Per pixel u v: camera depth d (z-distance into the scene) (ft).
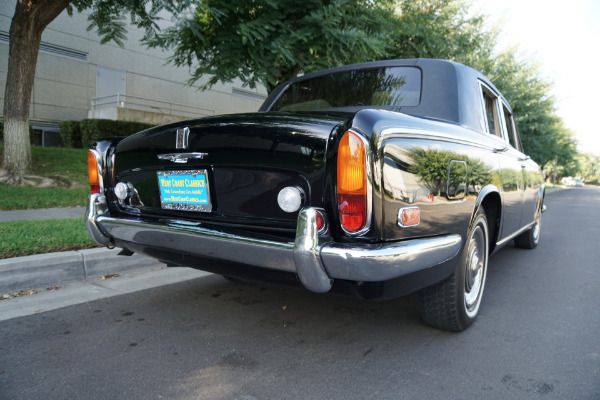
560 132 91.71
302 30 23.67
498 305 11.12
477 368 7.58
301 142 6.62
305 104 11.09
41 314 9.82
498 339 8.87
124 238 8.55
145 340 8.52
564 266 15.71
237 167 7.26
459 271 8.41
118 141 9.46
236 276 7.27
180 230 7.44
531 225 16.02
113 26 29.50
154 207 8.66
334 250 5.92
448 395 6.68
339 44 24.52
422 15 37.65
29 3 28.63
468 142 8.55
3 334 8.72
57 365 7.46
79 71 57.41
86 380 6.97
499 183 10.16
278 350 8.15
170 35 27.61
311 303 10.78
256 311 10.18
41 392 6.59
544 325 9.71
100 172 9.34
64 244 13.17
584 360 7.95
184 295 11.25
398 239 6.45
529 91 69.26
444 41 40.86
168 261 8.34
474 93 10.05
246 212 7.23
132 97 62.85
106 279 12.58
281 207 6.70
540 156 85.51
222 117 7.55
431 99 9.29
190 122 7.89
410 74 9.81
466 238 8.35
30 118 53.67
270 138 6.89
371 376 7.23
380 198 6.15
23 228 15.52
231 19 24.21
